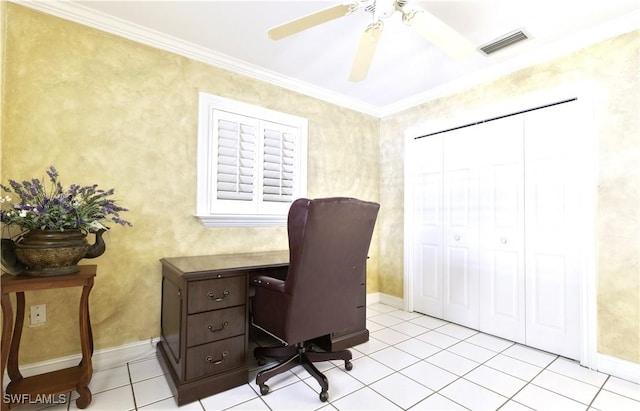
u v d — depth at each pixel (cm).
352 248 177
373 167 366
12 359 162
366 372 201
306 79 285
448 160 302
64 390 155
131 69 210
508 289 254
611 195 201
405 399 171
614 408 163
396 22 196
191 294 171
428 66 258
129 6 186
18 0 173
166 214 223
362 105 348
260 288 188
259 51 237
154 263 219
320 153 317
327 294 176
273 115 276
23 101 176
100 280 200
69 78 190
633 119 193
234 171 251
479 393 177
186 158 232
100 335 199
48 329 185
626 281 195
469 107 283
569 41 216
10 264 157
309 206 154
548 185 233
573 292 218
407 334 266
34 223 152
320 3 183
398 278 345
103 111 200
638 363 189
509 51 234
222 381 178
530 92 241
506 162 258
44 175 182
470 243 282
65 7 184
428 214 320
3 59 167
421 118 326
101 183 200
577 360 215
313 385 186
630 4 181
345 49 233
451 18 193
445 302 302
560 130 227
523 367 208
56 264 155
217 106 244
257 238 270
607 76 204
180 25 205
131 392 174
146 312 215
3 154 170
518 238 249
